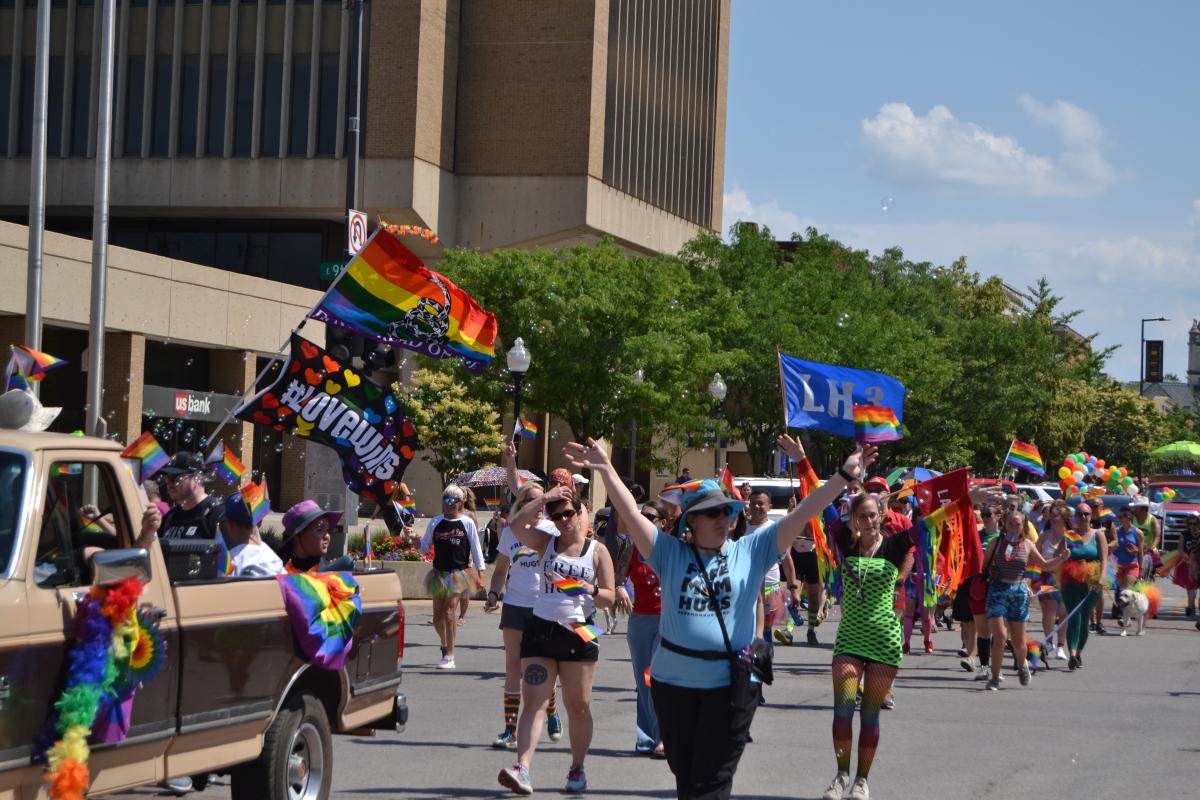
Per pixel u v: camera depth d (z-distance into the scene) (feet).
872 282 180.96
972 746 37.93
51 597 19.34
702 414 135.03
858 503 30.71
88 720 18.97
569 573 29.99
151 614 20.33
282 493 137.39
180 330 117.91
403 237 164.96
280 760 24.61
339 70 159.43
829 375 47.67
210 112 160.76
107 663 19.33
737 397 152.66
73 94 159.63
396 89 158.61
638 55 182.70
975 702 47.19
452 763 33.60
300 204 158.71
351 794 29.73
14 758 18.49
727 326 143.54
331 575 26.07
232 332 124.98
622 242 180.65
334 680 26.66
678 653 22.16
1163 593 111.04
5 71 159.22
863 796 29.68
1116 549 77.77
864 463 22.15
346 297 38.55
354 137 82.94
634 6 180.86
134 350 112.57
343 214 159.63
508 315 128.36
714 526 22.31
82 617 19.49
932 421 170.60
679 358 126.72
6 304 100.07
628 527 22.66
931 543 33.83
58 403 114.73
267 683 24.02
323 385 36.91
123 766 20.74
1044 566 53.62
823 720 42.11
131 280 111.86
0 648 18.17
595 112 169.07
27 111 159.12
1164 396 548.31
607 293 125.49
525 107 168.76
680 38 197.57
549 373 127.75
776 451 153.58
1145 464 268.62
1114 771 34.42
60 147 159.33
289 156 159.22
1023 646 51.62
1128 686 52.34
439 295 39.11
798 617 69.41
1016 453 95.30
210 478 33.50
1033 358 177.27
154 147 160.76
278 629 24.36
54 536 20.16
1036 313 189.37
